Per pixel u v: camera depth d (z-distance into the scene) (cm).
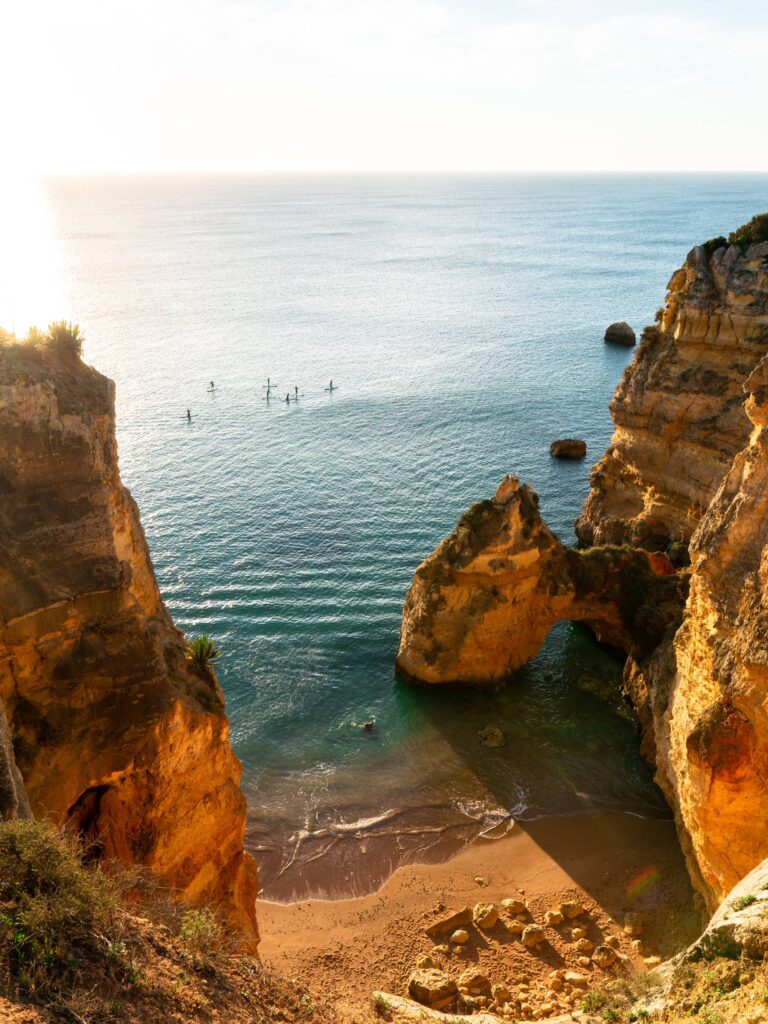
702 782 2331
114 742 1938
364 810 3428
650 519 5109
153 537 5891
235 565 5478
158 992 1200
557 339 12925
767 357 2511
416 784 3581
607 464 5616
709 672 2550
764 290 4450
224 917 2252
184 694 2103
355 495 6719
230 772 2248
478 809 3428
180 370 10844
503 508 3997
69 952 1144
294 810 3425
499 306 16138
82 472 1916
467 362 11450
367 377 10606
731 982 1438
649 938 2698
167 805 2044
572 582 4188
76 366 2006
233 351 12056
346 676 4331
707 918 2588
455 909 2889
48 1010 1032
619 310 15512
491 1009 2356
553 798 3478
